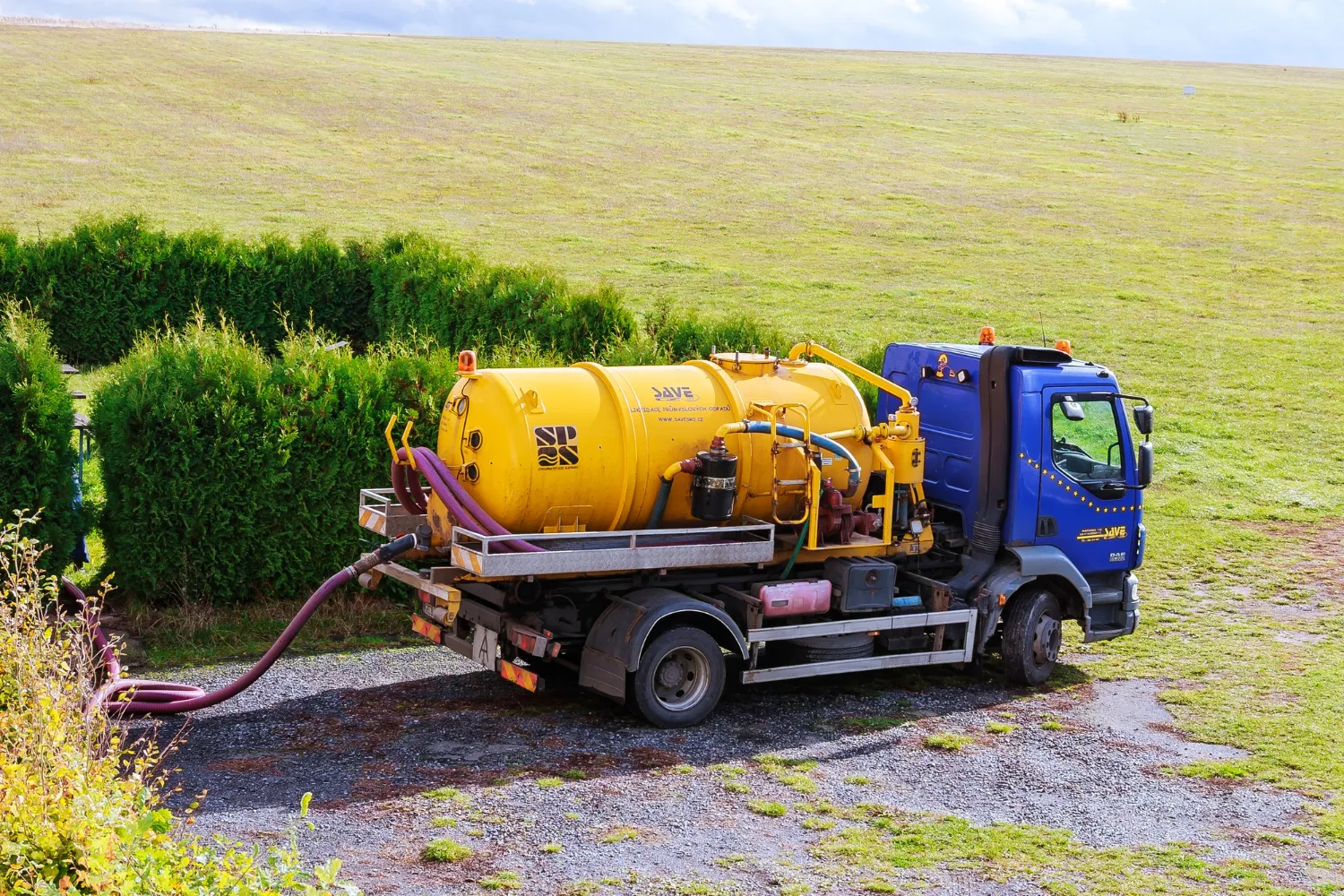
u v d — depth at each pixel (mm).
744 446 10133
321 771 8742
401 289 22484
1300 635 13344
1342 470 21266
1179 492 19828
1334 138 63500
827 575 10750
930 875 7535
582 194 45281
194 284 24484
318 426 12141
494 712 10133
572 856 7570
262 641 11641
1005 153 56719
